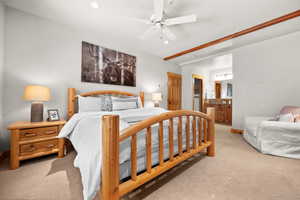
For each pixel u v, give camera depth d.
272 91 3.01
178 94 5.07
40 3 1.90
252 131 2.43
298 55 2.68
